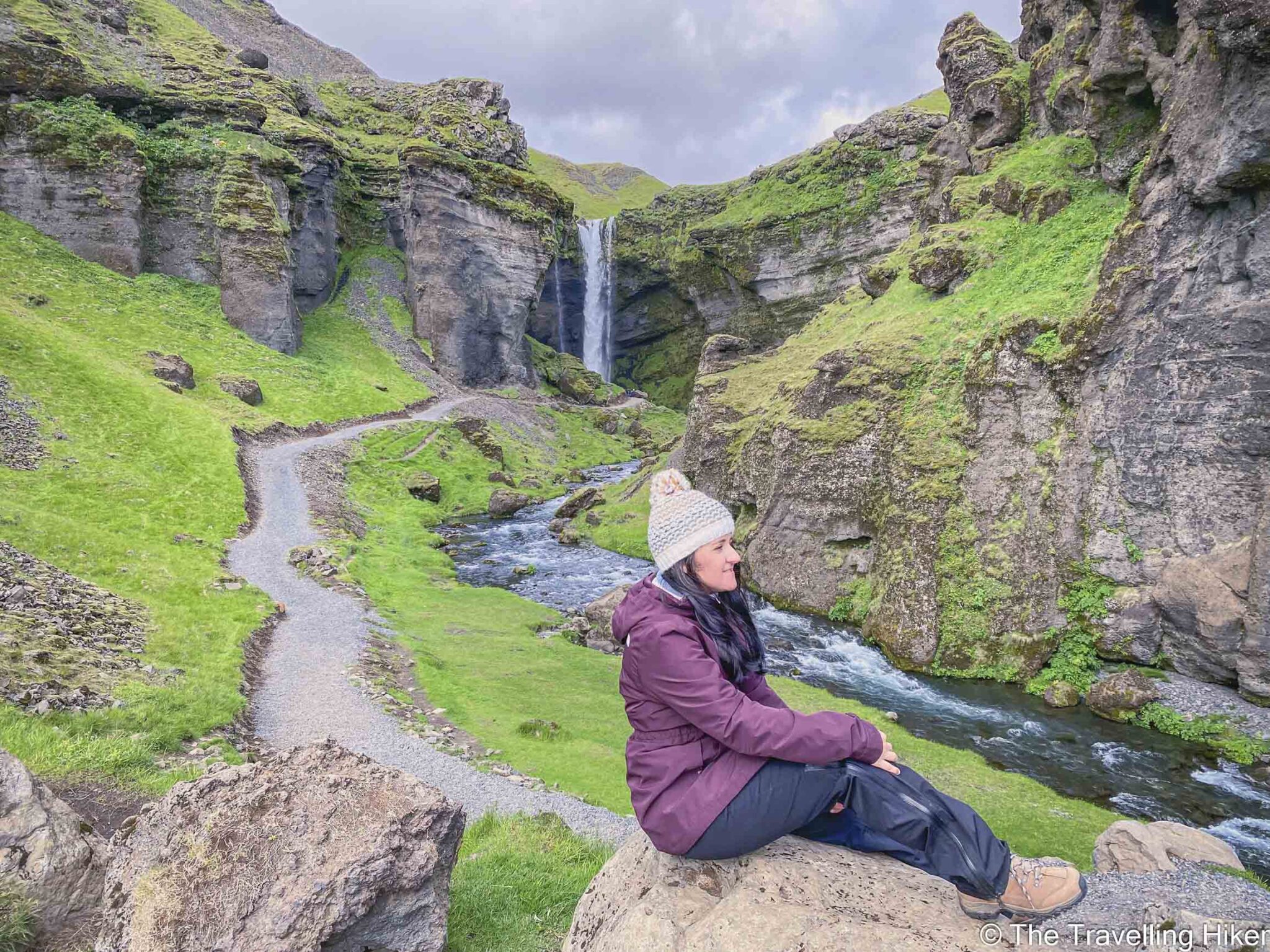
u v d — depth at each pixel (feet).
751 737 9.74
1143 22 94.43
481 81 415.44
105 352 181.68
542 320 408.05
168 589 87.45
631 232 414.00
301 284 297.94
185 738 50.31
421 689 74.23
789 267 337.52
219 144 259.80
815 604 113.29
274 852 19.93
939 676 89.35
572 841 37.45
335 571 113.91
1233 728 70.03
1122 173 102.47
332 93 430.20
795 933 9.80
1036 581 88.79
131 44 285.64
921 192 291.17
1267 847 54.34
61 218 224.94
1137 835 23.85
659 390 401.70
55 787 37.76
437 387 289.94
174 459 143.54
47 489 115.65
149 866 18.99
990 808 57.00
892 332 123.24
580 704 74.43
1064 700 80.18
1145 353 82.84
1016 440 94.79
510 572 138.72
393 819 21.53
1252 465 74.13
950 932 10.10
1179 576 78.07
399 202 362.74
